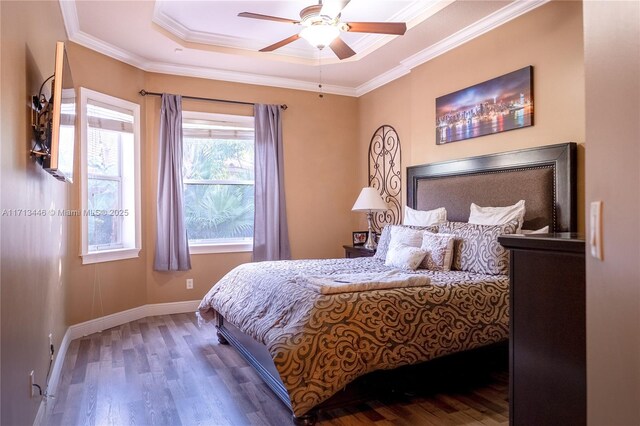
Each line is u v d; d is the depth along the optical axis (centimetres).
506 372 300
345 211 559
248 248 505
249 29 407
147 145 457
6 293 153
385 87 513
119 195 441
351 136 562
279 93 524
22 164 183
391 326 232
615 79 76
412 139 455
